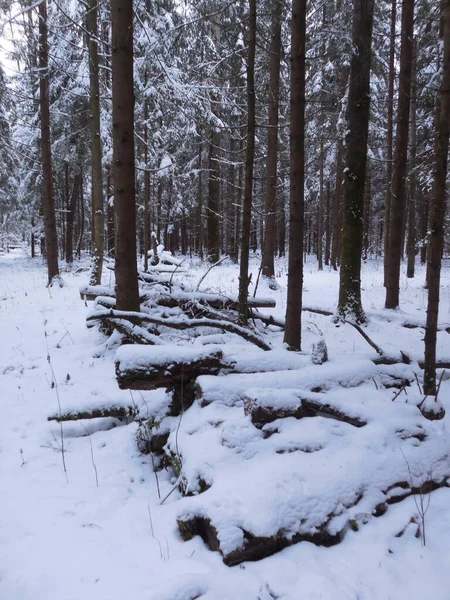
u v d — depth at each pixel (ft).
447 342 25.07
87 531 10.06
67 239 81.76
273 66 38.11
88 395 17.44
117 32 20.07
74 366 20.98
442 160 13.61
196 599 7.54
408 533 9.64
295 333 20.42
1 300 36.32
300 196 19.48
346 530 9.52
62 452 13.69
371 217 115.55
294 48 18.51
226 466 10.66
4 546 9.58
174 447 12.40
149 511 10.76
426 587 8.15
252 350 17.81
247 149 21.43
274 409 12.04
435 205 14.05
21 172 73.05
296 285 20.17
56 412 14.84
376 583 8.20
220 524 8.88
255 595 7.74
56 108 55.57
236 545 8.56
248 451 11.09
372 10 26.55
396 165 33.19
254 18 20.13
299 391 12.80
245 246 22.75
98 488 11.95
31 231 88.48
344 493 10.05
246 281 23.08
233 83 36.40
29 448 13.98
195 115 46.16
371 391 14.15
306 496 9.67
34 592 8.19
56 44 40.19
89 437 14.89
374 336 26.21
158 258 57.11
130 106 20.84
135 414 14.57
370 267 81.87
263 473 10.19
